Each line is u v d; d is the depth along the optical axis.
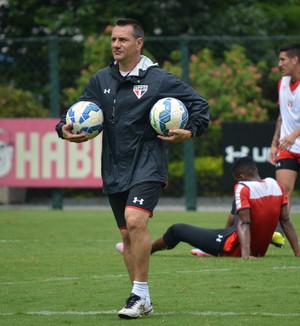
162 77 24.83
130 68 24.88
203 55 73.94
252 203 33.88
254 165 34.38
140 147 24.58
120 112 24.73
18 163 61.28
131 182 24.34
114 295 27.30
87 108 24.97
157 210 62.72
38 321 23.36
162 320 23.34
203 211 61.50
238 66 72.69
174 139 24.27
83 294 27.52
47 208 65.19
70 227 49.91
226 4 88.12
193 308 25.02
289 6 98.12
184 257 35.47
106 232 47.22
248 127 58.28
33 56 75.06
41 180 61.16
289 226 34.81
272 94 73.38
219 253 34.84
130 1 84.81
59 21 84.44
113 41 24.77
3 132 61.34
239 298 26.50
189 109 24.92
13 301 26.39
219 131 70.75
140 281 23.84
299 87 39.50
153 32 85.44
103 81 25.12
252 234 34.31
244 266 32.47
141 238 23.81
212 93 72.50
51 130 60.97
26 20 89.00
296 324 22.72
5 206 67.62
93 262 34.91
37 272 32.25
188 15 85.38
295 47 39.66
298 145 39.62
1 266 33.81
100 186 60.53
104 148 25.08
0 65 75.31
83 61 73.81
